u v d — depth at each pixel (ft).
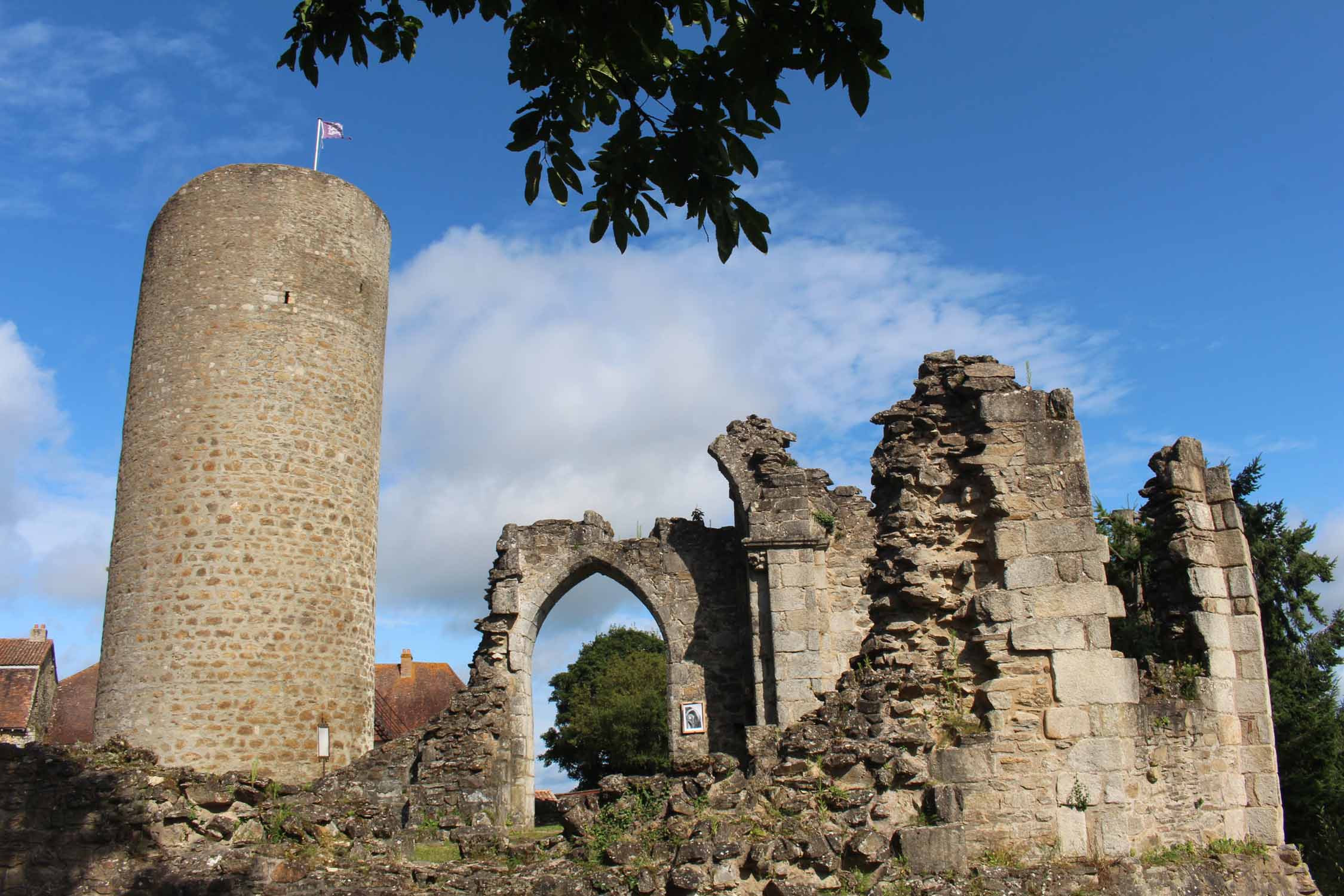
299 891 31.53
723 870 31.60
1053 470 39.19
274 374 70.49
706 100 20.01
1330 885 58.29
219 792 34.01
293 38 23.65
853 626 62.85
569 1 19.79
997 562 38.70
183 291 71.56
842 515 65.00
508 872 32.86
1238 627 45.55
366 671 71.67
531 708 68.08
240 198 73.00
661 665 159.02
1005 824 35.65
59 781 33.01
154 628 65.57
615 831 33.78
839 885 32.14
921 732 36.32
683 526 71.00
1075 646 37.37
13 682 123.24
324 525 70.28
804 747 34.86
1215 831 40.57
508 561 68.80
